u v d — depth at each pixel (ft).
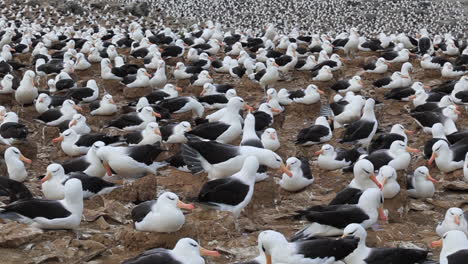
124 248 46.14
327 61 107.24
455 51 128.67
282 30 222.69
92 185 51.75
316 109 86.79
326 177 62.08
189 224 46.47
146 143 64.64
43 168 66.39
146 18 237.86
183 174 60.39
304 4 265.95
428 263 41.14
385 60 110.22
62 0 248.73
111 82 100.07
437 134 70.28
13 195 50.44
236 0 269.85
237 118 66.59
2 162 61.31
